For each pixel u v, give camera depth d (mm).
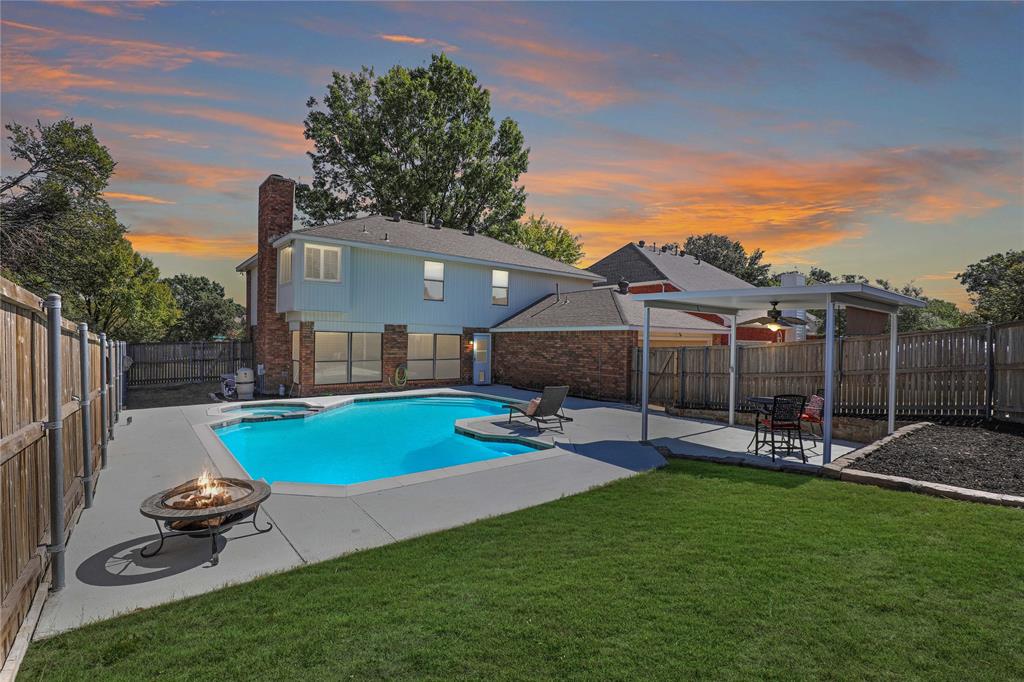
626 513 5383
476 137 34062
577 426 11375
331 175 34750
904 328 30672
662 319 18453
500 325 20984
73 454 5621
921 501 5641
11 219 20000
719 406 12938
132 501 5977
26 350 3559
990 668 2705
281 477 8727
